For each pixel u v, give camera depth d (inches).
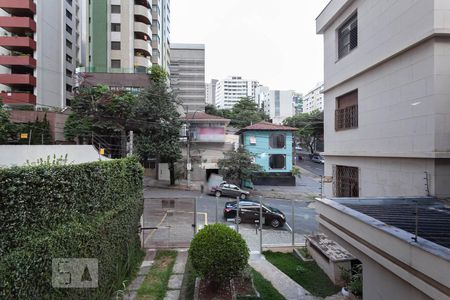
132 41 1196.5
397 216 173.3
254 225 550.9
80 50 1373.0
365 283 171.9
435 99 210.5
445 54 211.6
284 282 301.0
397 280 140.6
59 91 1172.5
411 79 235.1
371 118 294.7
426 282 116.6
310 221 593.9
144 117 847.1
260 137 1049.5
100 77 1063.6
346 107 355.9
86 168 222.1
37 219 160.9
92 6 1176.2
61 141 783.1
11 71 1045.8
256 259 368.2
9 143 650.2
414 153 227.1
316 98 3228.3
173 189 908.6
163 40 1606.8
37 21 1050.1
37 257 155.6
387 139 267.0
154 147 846.5
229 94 3966.5
